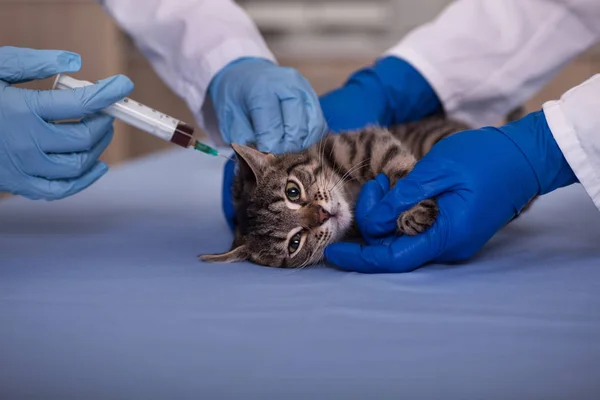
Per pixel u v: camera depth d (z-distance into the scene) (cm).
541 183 56
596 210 72
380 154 66
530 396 34
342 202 67
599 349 38
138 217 74
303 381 36
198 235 66
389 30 191
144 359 38
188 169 105
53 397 35
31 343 40
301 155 68
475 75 78
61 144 59
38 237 65
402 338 40
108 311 45
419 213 53
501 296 46
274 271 55
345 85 81
